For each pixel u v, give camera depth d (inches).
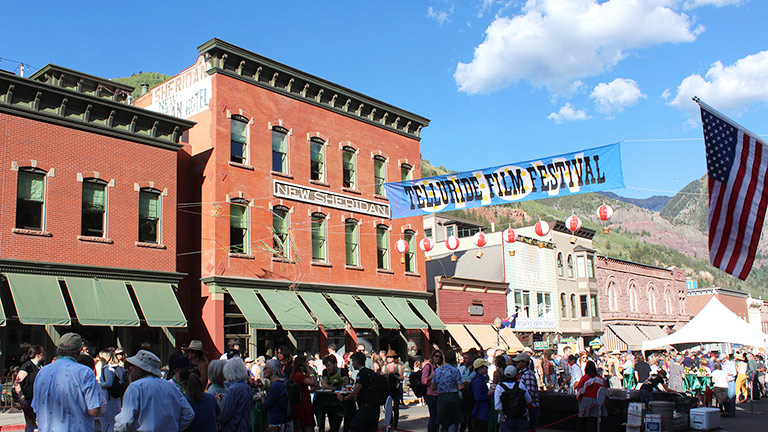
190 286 1140.5
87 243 951.6
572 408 753.0
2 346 856.3
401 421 826.2
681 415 767.1
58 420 301.7
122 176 1008.2
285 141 1261.1
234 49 1171.9
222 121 1154.7
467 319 1643.7
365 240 1392.7
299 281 1227.9
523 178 944.9
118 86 1226.0
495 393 535.2
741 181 552.1
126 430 293.7
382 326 1321.4
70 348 323.6
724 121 564.4
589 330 2126.0
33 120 920.9
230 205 1146.7
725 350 2795.3
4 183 880.3
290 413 459.5
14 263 867.4
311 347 1243.2
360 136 1425.9
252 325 1080.2
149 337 1010.7
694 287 3430.1
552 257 2063.2
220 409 365.7
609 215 873.5
